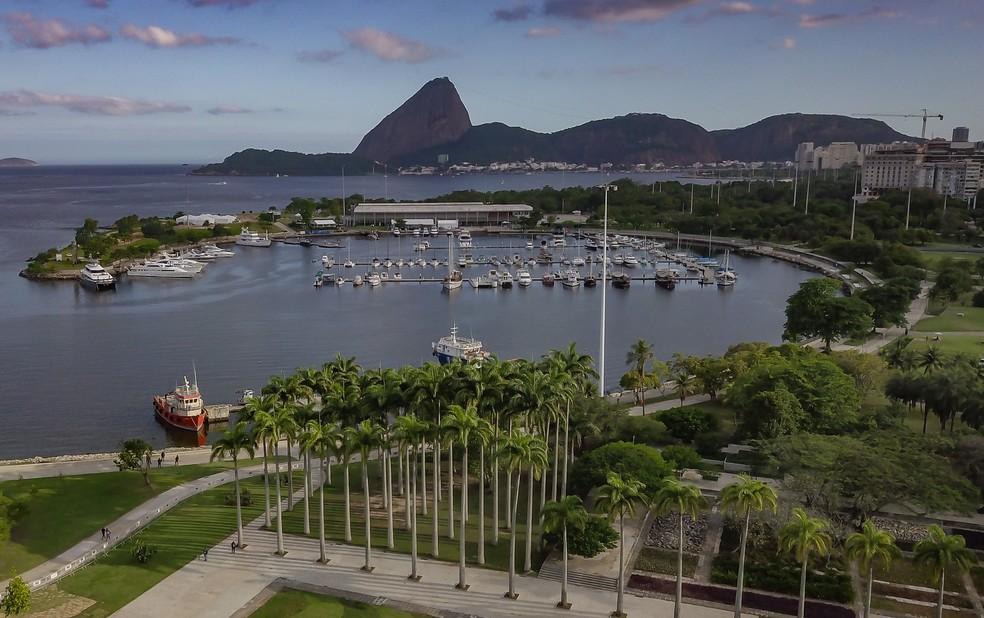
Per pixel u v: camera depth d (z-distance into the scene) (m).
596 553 94.06
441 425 93.44
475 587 90.38
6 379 193.62
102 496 113.94
